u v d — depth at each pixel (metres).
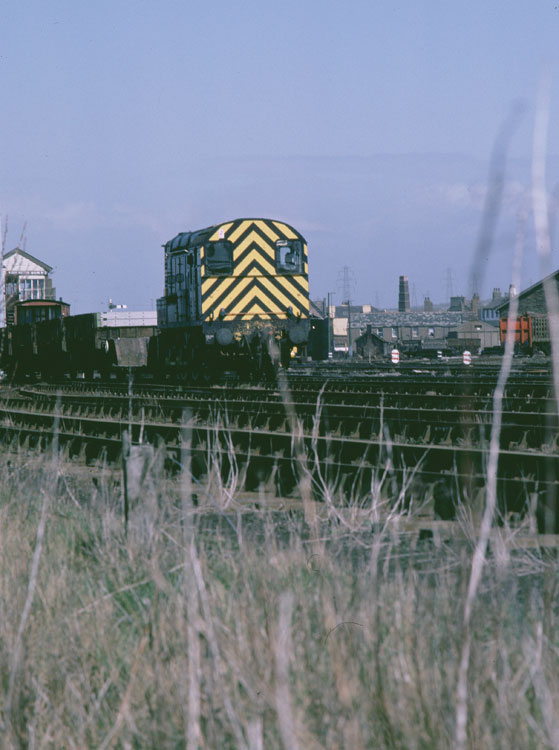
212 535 15.47
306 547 14.16
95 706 7.78
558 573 11.52
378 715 6.50
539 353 126.38
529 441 26.77
